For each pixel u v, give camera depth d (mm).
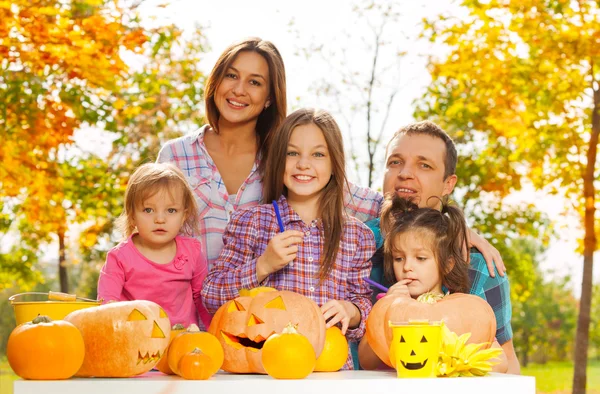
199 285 3328
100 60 6863
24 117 7004
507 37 8406
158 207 3162
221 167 3627
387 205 3242
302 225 3029
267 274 2744
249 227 3006
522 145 8422
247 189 3561
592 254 8406
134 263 3182
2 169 7117
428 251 2965
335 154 3002
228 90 3463
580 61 8125
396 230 3012
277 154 3031
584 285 8453
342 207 3049
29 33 6574
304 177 2959
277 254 2684
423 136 3371
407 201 3205
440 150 3367
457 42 8555
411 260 2982
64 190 8281
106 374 2193
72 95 7320
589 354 26266
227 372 2500
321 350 2441
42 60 6730
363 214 3645
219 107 3500
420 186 3328
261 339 2387
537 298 26984
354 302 2957
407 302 2518
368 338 2564
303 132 2982
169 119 9312
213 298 2828
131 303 2256
